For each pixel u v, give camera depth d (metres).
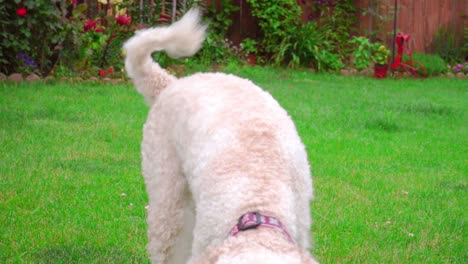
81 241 3.11
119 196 3.52
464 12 10.52
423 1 10.13
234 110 2.37
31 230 3.16
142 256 3.03
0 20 6.17
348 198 3.67
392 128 5.42
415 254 3.14
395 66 8.96
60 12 6.57
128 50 2.82
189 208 2.53
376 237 3.27
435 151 4.77
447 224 3.46
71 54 6.67
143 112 5.24
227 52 8.59
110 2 7.36
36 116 4.88
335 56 9.00
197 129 2.39
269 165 2.21
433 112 6.21
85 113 5.08
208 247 2.07
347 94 6.90
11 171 3.71
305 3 9.31
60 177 3.69
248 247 1.96
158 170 2.56
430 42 10.32
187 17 2.75
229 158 2.24
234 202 2.14
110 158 4.07
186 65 7.79
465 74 9.64
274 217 2.09
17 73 6.32
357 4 9.67
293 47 8.88
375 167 4.26
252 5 8.82
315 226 3.33
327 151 4.54
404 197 3.75
